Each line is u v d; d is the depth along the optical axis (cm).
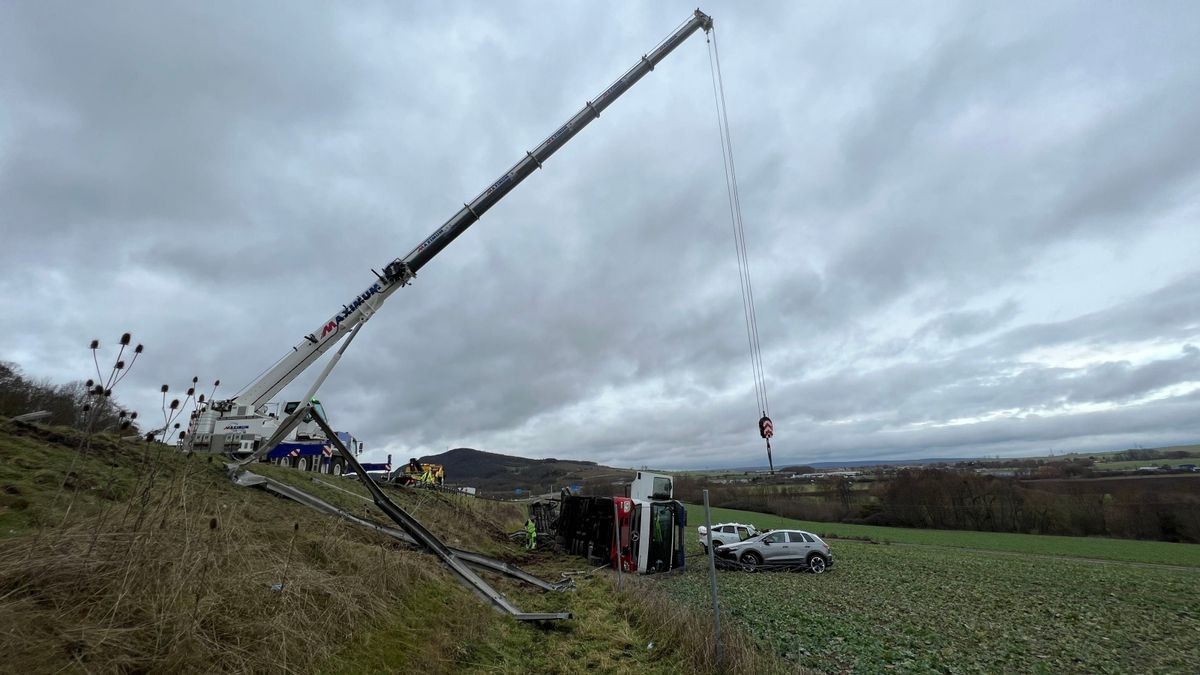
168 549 511
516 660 780
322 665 538
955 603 1490
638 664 802
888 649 986
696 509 6319
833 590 1670
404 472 2959
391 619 728
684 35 2952
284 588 604
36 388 1122
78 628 384
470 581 1055
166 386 534
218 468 1206
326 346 2208
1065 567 2472
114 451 877
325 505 1260
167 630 443
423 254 2380
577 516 2503
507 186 2528
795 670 788
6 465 682
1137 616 1360
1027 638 1115
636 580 1512
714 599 754
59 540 455
